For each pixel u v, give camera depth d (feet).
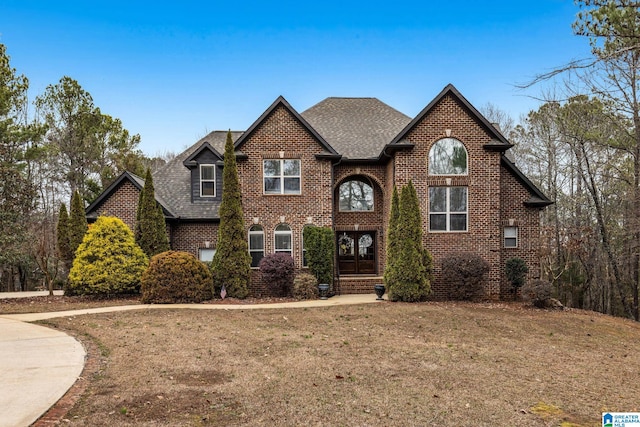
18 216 62.49
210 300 59.88
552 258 96.58
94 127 115.03
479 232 63.93
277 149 67.67
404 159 63.98
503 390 25.85
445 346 36.94
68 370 27.22
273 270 62.34
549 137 99.09
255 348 34.24
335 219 74.79
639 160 70.64
